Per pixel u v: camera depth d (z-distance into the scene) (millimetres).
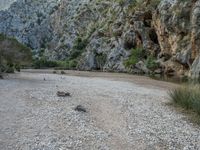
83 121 14836
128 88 29953
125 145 11836
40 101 19406
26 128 13250
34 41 174250
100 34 97188
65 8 163000
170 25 56438
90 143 11773
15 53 49219
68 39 134125
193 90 19781
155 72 61906
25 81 34156
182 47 52281
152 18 68312
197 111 17562
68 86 29672
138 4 78750
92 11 136375
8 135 12219
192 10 50531
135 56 71812
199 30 46344
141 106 19328
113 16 99875
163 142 12398
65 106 18047
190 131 14094
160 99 22422
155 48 68125
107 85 32812
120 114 16859
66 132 12969
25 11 194375
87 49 101125
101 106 18812
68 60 117125
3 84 28969
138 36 74750
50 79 39875
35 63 100688
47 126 13680
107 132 13367
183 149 11703
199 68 39094
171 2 57781
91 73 63969
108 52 85688
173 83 36781
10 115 15391
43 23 176500
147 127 14438
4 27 192375
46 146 11102
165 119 16109
